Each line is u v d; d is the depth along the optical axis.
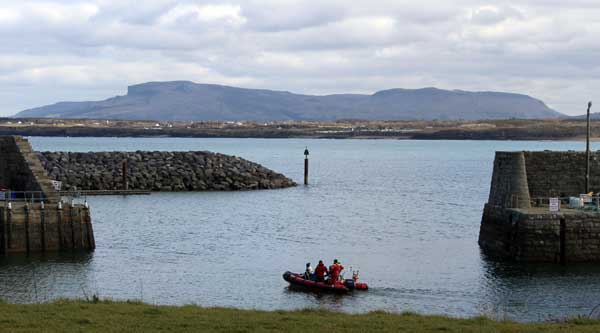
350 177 183.25
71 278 56.53
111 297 50.34
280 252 70.50
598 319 39.34
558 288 53.69
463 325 36.22
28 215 63.56
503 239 64.75
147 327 33.75
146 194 122.81
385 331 34.22
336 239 79.00
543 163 68.25
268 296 52.38
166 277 58.12
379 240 78.31
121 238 76.75
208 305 49.03
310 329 34.28
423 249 71.88
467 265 62.69
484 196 131.88
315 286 53.97
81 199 112.31
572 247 60.03
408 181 169.62
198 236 79.81
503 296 51.94
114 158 137.00
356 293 53.59
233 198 120.19
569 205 65.00
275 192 133.25
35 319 34.66
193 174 134.00
